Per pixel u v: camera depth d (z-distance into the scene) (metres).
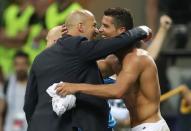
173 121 24.56
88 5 26.56
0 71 25.53
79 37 17.05
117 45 16.78
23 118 24.80
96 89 16.73
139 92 17.50
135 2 27.19
